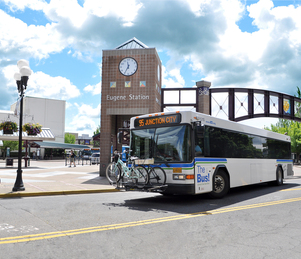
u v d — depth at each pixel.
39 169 25.28
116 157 10.43
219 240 4.96
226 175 10.62
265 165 13.86
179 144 8.96
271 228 5.83
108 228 5.64
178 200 9.80
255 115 23.95
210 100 21.98
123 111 17.89
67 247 4.46
